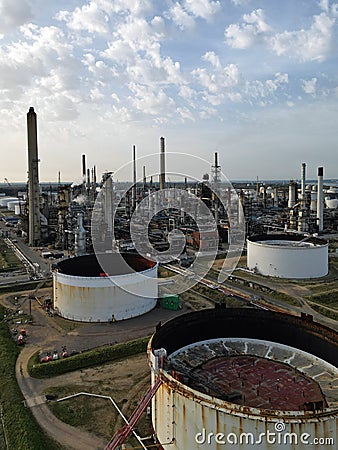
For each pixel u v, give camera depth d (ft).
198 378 60.08
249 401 55.67
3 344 100.07
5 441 63.52
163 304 131.75
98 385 80.59
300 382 60.90
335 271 185.98
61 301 122.11
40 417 69.62
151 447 58.65
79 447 61.36
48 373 86.07
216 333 74.38
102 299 117.91
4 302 139.03
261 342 73.41
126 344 98.58
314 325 68.08
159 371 54.29
